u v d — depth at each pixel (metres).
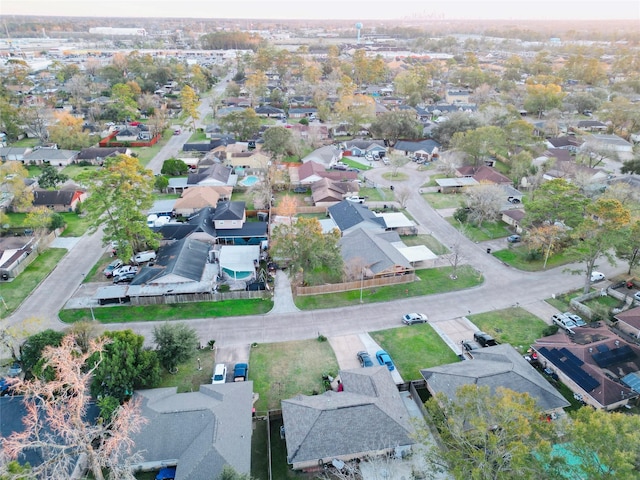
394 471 37.38
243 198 96.56
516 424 29.97
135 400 41.56
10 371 46.59
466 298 62.69
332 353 51.84
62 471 32.72
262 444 40.25
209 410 39.69
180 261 65.31
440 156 118.31
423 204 94.19
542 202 70.56
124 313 58.66
